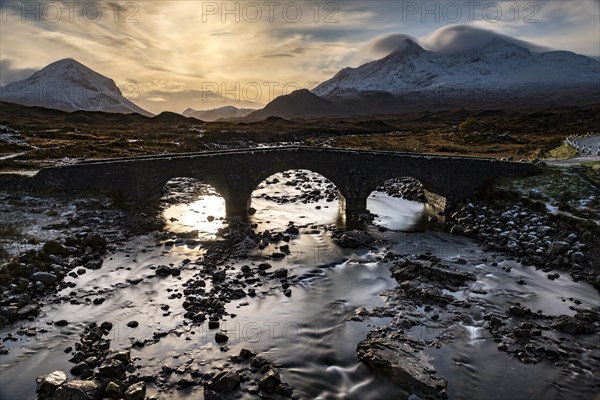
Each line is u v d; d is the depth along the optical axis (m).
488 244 38.41
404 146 91.12
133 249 36.78
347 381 20.48
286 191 64.31
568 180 46.59
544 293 29.30
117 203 44.81
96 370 19.97
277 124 185.88
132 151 74.31
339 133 149.75
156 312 25.98
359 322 25.78
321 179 75.31
